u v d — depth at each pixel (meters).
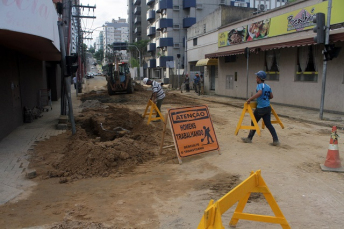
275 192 5.02
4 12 5.95
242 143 8.25
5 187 5.48
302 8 15.29
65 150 7.75
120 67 27.23
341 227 3.92
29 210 4.56
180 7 54.09
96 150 6.66
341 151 7.40
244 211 4.38
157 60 57.19
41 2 7.02
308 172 5.95
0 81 9.06
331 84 13.59
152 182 5.67
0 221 4.21
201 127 7.16
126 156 6.82
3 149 7.98
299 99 15.73
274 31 17.56
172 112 6.88
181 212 4.43
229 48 22.69
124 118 12.45
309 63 15.08
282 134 9.39
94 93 28.44
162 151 7.62
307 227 3.92
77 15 28.91
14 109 10.80
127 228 3.98
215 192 5.11
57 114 14.89
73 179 5.91
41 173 6.19
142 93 27.94
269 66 18.23
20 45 9.27
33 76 14.80
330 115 12.89
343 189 5.13
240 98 21.56
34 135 9.78
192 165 6.56
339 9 12.90
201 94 26.38
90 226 4.01
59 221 4.19
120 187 5.46
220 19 25.38
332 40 11.55
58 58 15.17
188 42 33.56
